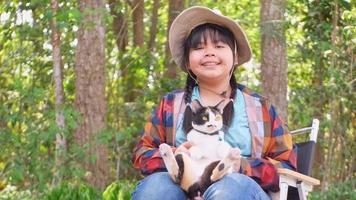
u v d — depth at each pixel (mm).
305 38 9859
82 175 7469
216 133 3480
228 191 3201
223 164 3266
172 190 3326
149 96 11266
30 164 7570
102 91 8922
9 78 9352
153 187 3336
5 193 8492
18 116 7703
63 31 8422
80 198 5578
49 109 8078
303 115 9562
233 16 12555
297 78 11000
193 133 3488
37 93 7684
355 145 9742
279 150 3664
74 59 9461
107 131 8078
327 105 9844
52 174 7555
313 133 4328
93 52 8867
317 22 9727
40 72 9461
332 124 9508
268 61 9141
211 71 3609
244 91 3740
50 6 8000
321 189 9312
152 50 13281
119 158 9844
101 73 8930
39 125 7863
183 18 3689
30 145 7500
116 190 5312
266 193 3574
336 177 9703
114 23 12586
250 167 3480
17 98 7984
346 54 9492
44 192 7484
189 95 3721
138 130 10180
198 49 3635
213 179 3295
